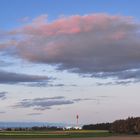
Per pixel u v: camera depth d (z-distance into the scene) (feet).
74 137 452.35
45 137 444.55
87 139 393.70
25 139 379.14
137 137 463.01
